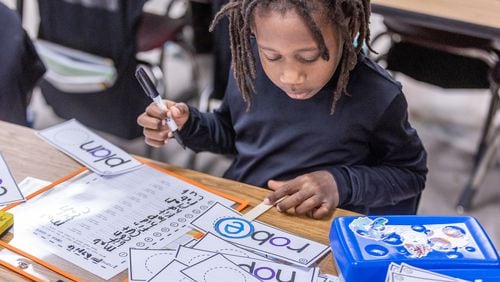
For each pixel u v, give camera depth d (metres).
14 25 1.52
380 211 1.21
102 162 1.11
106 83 2.10
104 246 0.91
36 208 0.98
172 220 0.97
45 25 2.13
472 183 2.33
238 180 1.27
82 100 2.19
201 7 2.96
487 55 2.38
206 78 2.95
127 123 2.17
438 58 2.31
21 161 1.10
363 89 1.13
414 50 2.34
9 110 1.50
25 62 1.54
